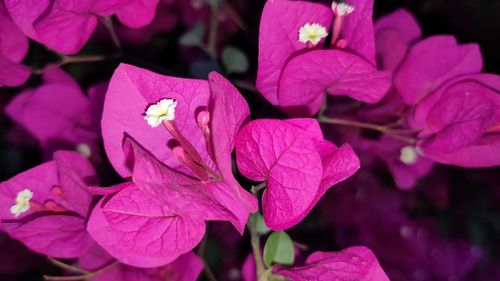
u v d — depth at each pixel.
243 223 0.15
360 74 0.17
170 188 0.14
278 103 0.18
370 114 0.21
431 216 0.26
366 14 0.17
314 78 0.17
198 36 0.21
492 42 0.27
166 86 0.16
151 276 0.18
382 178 0.24
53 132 0.21
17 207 0.17
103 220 0.15
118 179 0.20
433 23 0.27
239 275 0.24
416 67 0.20
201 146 0.16
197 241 0.15
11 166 0.25
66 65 0.24
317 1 0.21
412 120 0.20
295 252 0.19
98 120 0.21
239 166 0.16
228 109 0.15
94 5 0.17
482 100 0.18
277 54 0.18
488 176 0.27
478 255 0.27
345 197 0.24
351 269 0.16
